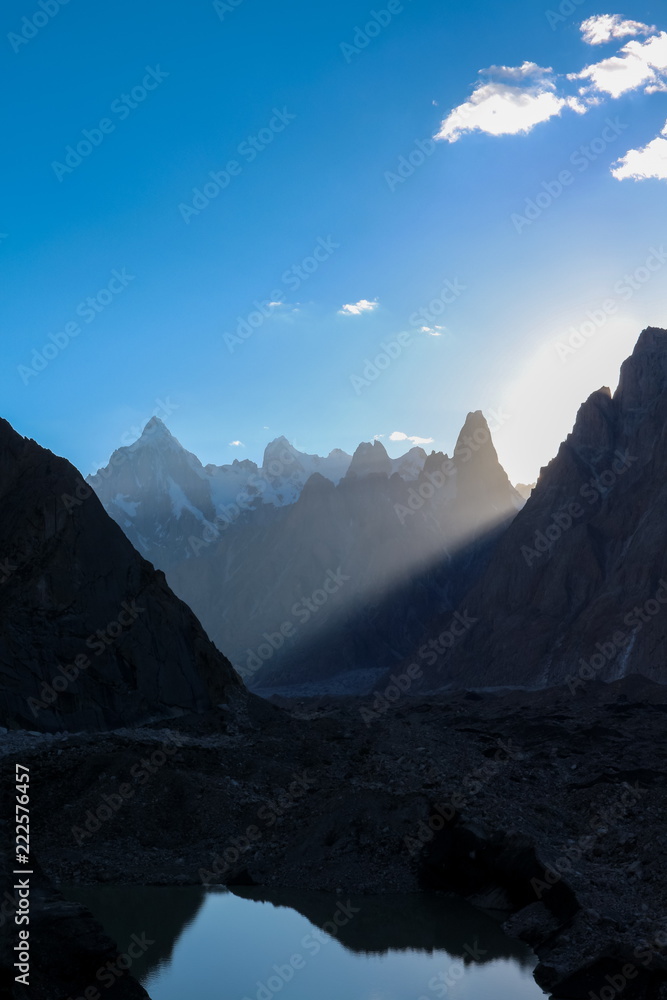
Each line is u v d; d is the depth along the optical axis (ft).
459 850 99.91
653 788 122.93
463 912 94.84
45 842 112.98
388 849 105.29
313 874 104.01
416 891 100.37
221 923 91.76
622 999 71.10
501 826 101.45
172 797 119.75
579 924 81.25
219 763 132.87
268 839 114.11
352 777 128.47
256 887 102.83
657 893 87.30
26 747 134.72
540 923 87.15
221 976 78.43
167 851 113.39
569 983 73.36
